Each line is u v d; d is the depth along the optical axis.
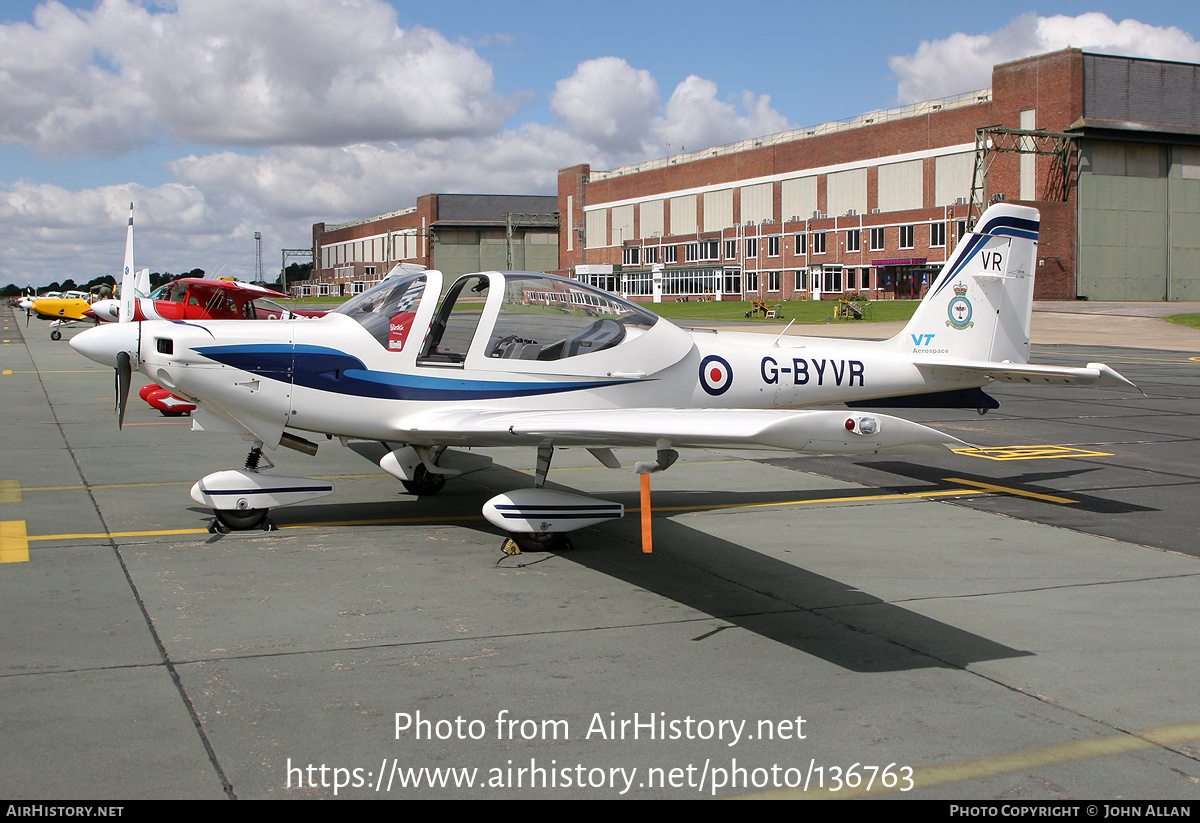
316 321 6.39
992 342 8.05
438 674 3.71
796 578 5.14
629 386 6.70
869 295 55.44
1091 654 4.00
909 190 52.81
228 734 3.16
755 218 63.69
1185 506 7.05
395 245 100.56
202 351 5.79
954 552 5.70
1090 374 7.04
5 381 16.69
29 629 4.15
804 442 4.25
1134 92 45.91
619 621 4.39
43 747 3.05
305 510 6.78
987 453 9.55
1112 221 46.12
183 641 4.04
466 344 6.29
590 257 81.94
